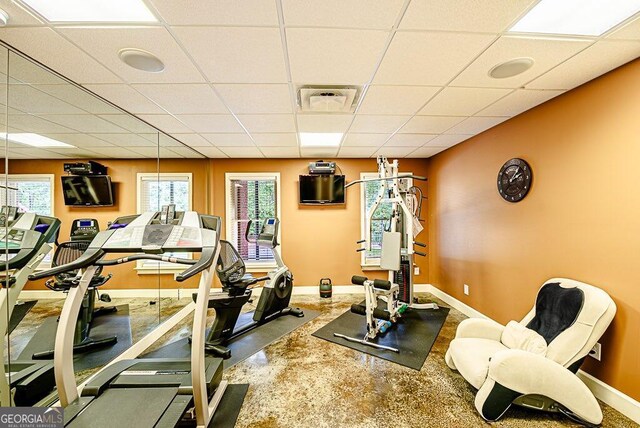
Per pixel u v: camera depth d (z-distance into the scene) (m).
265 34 1.47
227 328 2.82
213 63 1.75
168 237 1.84
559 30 1.45
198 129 3.04
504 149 2.90
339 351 2.64
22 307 1.91
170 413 1.49
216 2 1.24
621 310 1.81
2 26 1.37
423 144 3.82
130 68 1.80
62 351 1.54
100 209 2.87
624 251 1.80
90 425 1.39
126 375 1.82
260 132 3.18
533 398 1.71
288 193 4.61
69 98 2.19
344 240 4.65
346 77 1.95
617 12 1.31
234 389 2.05
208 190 4.48
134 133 2.99
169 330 3.25
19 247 1.87
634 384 1.73
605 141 1.92
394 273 3.71
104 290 3.14
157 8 1.26
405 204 3.63
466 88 2.13
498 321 3.03
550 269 2.37
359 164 4.70
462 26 1.42
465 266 3.64
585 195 2.06
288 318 3.53
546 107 2.39
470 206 3.52
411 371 2.30
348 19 1.36
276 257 3.75
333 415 1.79
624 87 1.79
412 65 1.80
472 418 1.77
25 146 2.05
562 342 1.84
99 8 1.27
